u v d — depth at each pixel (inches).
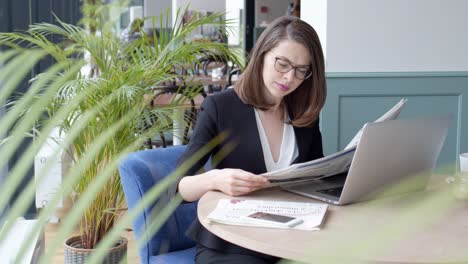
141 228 68.6
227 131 67.4
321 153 73.9
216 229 49.5
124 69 95.1
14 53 18.3
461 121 137.0
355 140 60.9
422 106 136.3
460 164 63.1
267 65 66.0
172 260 70.9
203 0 362.0
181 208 75.2
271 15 347.9
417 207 14.1
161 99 151.9
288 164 69.1
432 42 135.8
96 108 20.8
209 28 244.2
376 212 55.4
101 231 100.3
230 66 267.0
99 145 18.4
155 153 74.5
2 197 16.5
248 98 68.2
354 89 134.0
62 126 80.1
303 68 65.4
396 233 14.1
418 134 58.5
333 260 15.6
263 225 49.8
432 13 135.0
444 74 135.4
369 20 133.4
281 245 44.8
